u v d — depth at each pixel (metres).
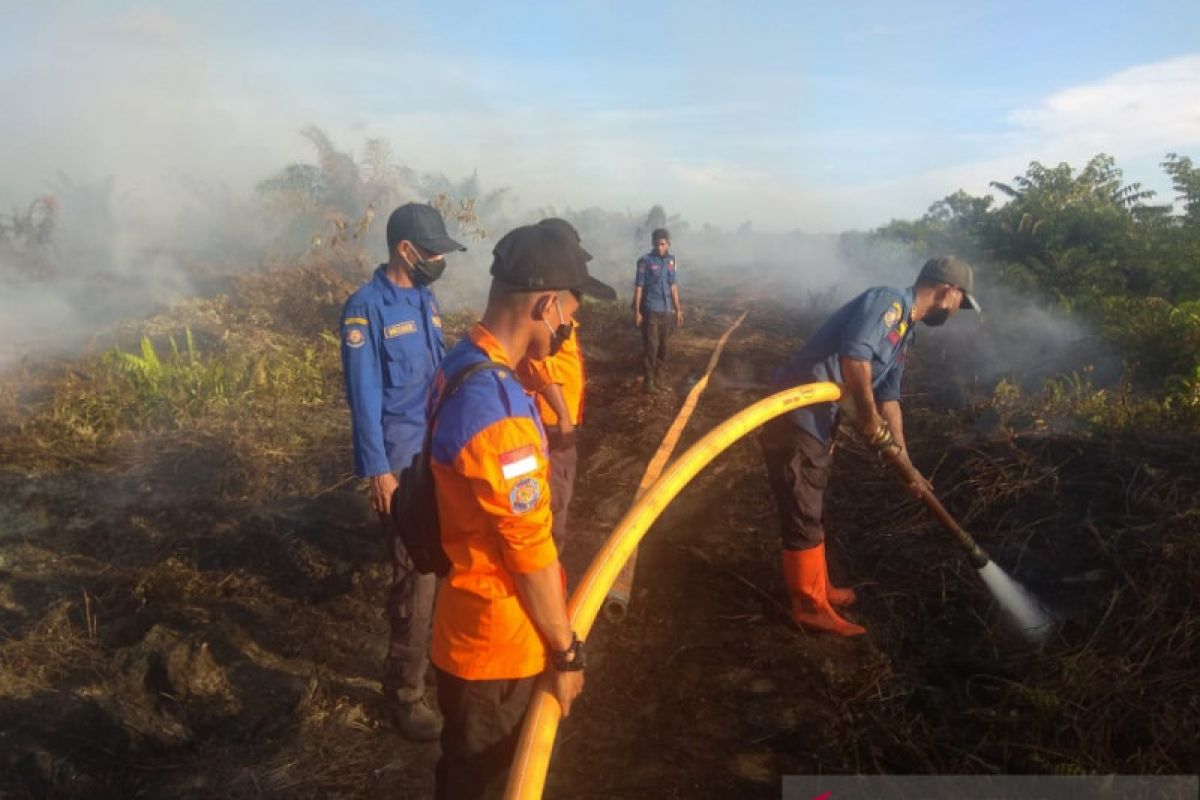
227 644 3.75
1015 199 11.33
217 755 3.13
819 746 3.11
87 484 5.74
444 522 2.02
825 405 3.72
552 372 3.73
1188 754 2.81
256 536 4.89
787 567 3.81
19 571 4.56
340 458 6.16
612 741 3.21
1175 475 4.55
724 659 3.68
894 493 5.09
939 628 3.80
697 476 5.78
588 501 5.54
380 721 3.33
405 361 3.15
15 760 3.07
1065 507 4.49
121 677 3.53
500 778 2.12
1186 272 9.32
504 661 2.03
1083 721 3.00
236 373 7.56
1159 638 3.34
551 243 2.03
